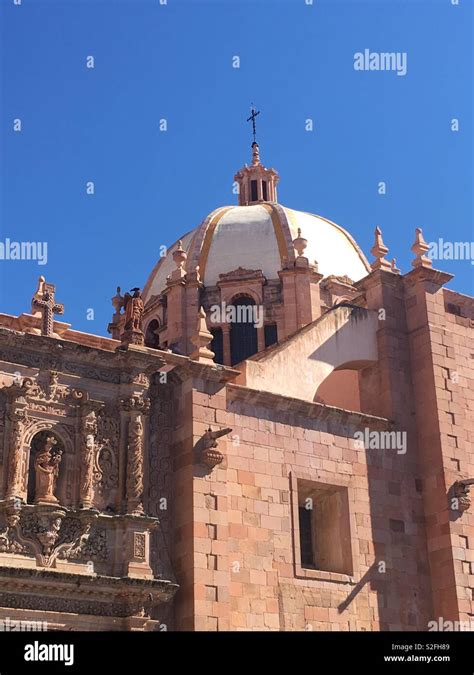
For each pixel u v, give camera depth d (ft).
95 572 101.81
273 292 192.54
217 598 106.73
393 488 129.18
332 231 214.48
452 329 141.38
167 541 109.50
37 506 99.45
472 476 133.49
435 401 134.00
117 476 106.93
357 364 137.69
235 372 116.98
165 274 208.74
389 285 141.49
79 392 106.83
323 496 126.41
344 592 118.83
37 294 128.47
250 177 231.30
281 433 121.80
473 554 128.57
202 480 110.63
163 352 114.11
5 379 102.99
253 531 114.62
